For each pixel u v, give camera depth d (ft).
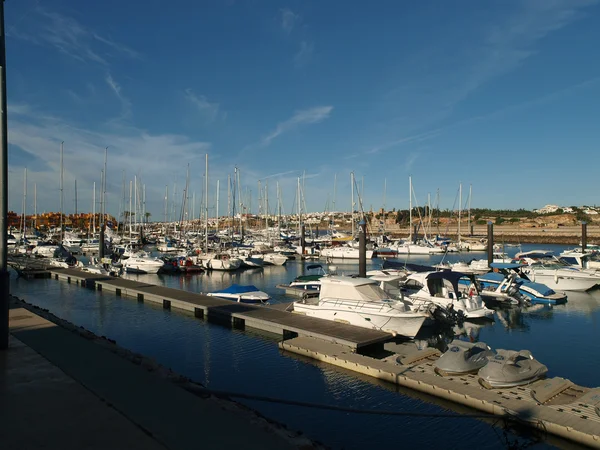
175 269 150.92
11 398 23.15
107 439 18.21
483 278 105.09
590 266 127.24
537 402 37.37
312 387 45.68
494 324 74.84
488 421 36.81
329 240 253.24
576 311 84.84
